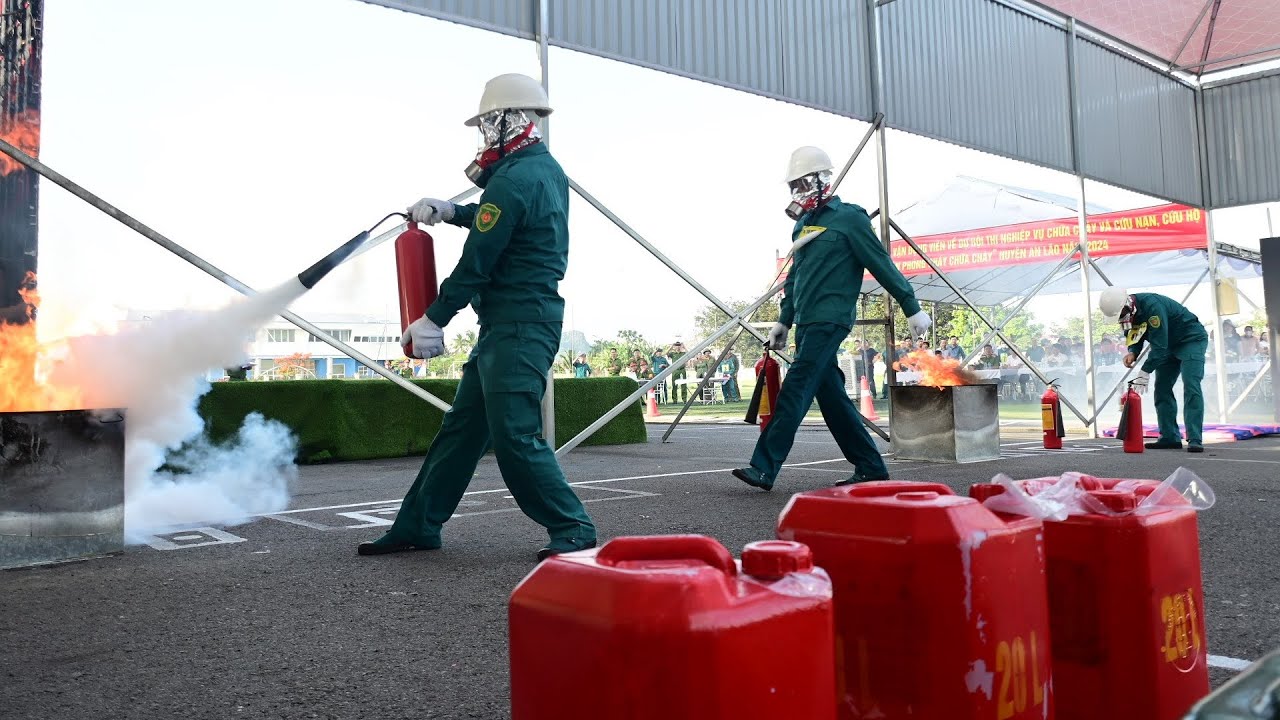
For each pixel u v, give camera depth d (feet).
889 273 16.60
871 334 59.57
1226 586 8.85
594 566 2.82
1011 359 62.80
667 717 2.50
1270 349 35.42
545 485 10.61
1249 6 35.12
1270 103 39.78
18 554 10.44
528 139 10.81
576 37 22.15
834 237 16.74
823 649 2.84
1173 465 20.57
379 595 8.98
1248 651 6.81
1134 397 24.57
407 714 5.76
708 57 24.98
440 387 28.68
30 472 10.57
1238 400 39.93
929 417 22.17
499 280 10.58
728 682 2.54
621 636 2.56
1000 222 45.42
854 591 3.71
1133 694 4.30
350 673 6.59
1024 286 50.96
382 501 16.66
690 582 2.59
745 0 25.94
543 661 2.82
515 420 10.49
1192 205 40.98
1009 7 33.81
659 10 23.95
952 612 3.48
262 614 8.29
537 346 10.58
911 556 3.52
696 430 41.93
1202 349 24.88
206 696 6.13
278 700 6.03
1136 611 4.31
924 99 30.48
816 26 27.66
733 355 65.57
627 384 32.60
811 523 3.91
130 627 7.88
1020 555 3.77
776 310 61.16
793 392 16.65
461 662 6.81
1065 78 35.73
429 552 11.25
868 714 3.65
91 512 11.02
